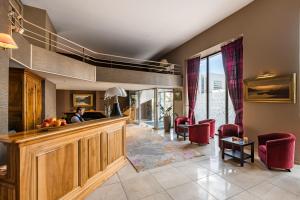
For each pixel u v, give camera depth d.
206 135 5.34
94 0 4.62
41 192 1.83
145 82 6.98
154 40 7.59
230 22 5.45
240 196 2.47
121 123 3.68
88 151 2.60
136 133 7.52
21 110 4.05
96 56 9.66
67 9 5.00
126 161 3.86
